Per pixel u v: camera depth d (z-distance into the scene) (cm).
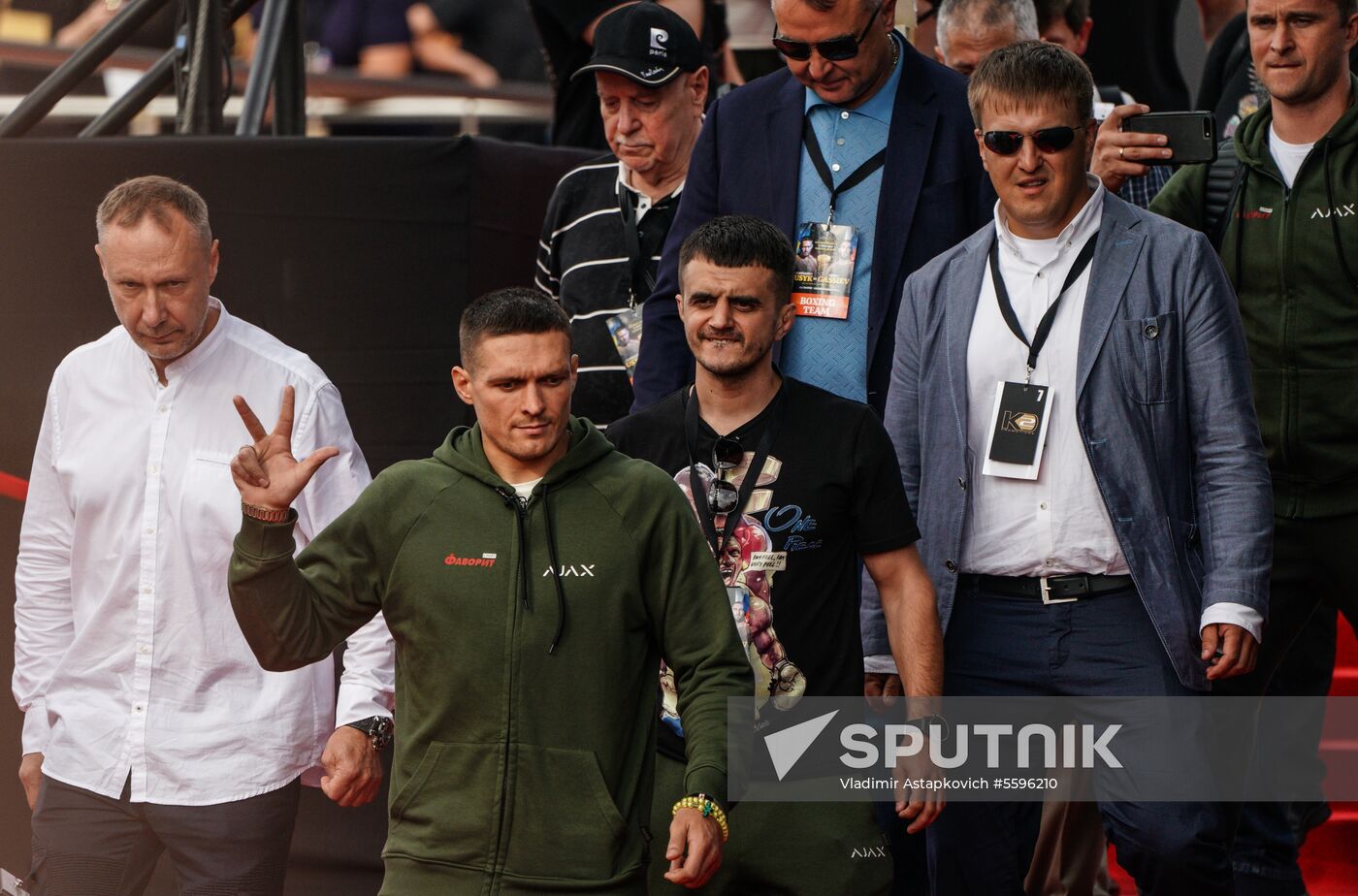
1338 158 1181
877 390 1180
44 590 1123
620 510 910
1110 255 1088
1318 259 1187
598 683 895
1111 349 1075
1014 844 1151
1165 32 1931
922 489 1120
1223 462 1067
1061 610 1086
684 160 1339
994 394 1097
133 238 1031
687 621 915
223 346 1102
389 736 1059
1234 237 1221
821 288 1188
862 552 1047
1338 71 1184
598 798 889
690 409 1047
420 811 898
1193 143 1201
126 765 1074
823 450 1030
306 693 1098
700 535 926
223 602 1080
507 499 904
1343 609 1239
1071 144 1058
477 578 896
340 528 914
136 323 1045
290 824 1101
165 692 1078
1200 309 1075
